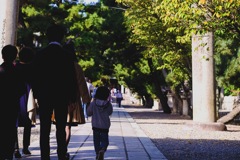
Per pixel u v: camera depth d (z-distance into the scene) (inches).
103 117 248.7
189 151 328.5
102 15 1135.0
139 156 274.2
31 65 203.9
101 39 1120.2
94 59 1099.3
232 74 585.0
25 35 837.2
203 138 435.5
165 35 669.9
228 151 330.3
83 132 462.9
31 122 264.5
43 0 894.4
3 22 282.4
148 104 1652.3
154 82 1125.7
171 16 257.8
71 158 260.5
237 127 615.8
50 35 212.5
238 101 856.9
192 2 239.5
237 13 236.2
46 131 195.8
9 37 282.4
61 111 201.3
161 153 290.7
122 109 1264.8
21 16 895.7
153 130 527.5
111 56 1158.3
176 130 529.3
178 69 794.2
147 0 653.9
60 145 201.9
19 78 215.9
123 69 1528.1
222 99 1503.4
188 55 705.6
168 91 1227.2
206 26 248.4
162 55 748.6
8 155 212.4
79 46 1026.1
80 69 239.8
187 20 256.8
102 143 247.1
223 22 239.8
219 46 582.6
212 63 537.3
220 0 229.8
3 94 211.6
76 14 980.6
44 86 199.9
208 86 539.8
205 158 290.8
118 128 531.5
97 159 243.9
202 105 545.0
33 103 261.6
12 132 214.1
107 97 253.1
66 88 203.5
